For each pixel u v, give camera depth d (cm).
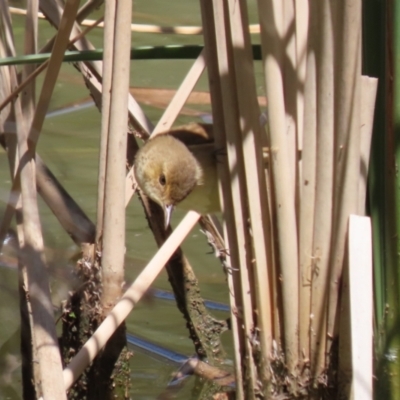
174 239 688
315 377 567
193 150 738
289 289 557
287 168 541
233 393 739
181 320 857
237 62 534
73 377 582
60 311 716
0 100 685
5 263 702
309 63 526
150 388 759
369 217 547
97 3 754
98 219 679
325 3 509
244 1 530
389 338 569
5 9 691
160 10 1348
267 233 559
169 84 1183
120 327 700
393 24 538
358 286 520
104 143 659
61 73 1166
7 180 896
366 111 538
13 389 745
